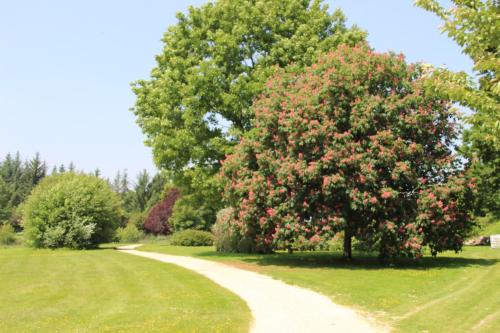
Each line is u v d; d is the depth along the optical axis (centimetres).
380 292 1260
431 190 1742
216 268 1877
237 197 2056
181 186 2797
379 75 1822
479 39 711
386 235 1788
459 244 1856
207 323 948
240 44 2642
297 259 2202
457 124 1833
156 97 2714
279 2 2736
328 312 1055
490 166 2648
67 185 3684
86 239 3528
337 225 1747
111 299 1230
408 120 1752
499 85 671
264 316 1020
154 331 880
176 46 2812
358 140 1809
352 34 2648
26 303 1191
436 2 751
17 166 10056
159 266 1938
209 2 2780
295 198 1777
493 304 1077
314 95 1812
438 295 1216
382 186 1753
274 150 1953
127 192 9238
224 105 2483
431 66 779
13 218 7175
